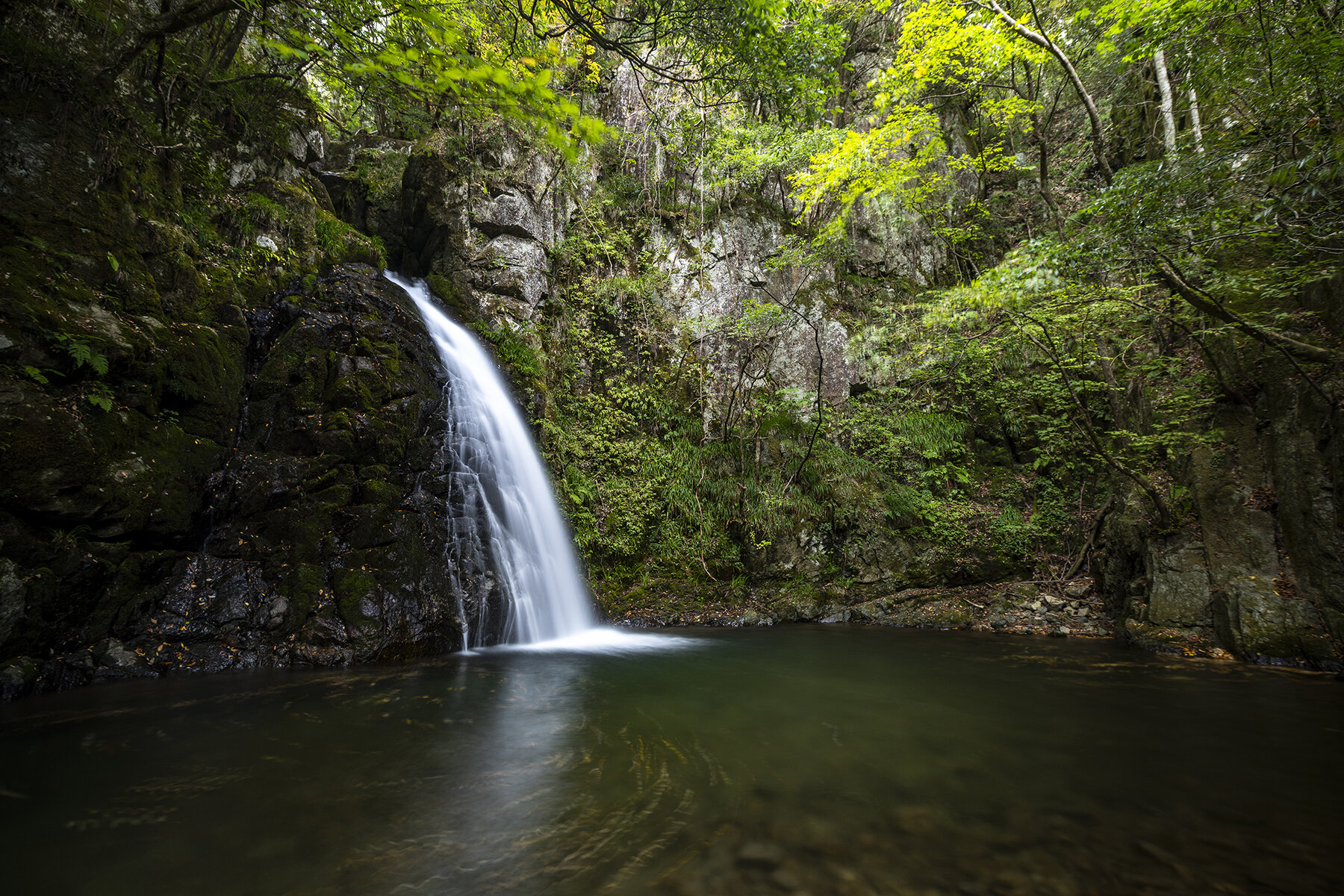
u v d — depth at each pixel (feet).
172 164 22.77
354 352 24.04
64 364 16.65
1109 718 14.67
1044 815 9.07
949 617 32.14
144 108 21.97
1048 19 37.04
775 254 44.57
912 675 19.62
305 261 27.81
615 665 20.86
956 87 49.93
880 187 39.60
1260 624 21.62
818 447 39.78
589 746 12.21
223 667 17.87
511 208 35.24
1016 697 16.69
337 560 20.81
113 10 20.93
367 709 14.52
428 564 22.70
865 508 37.09
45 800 9.27
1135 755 11.91
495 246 34.68
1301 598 21.42
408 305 29.48
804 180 38.78
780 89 24.45
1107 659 22.61
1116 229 19.72
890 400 42.63
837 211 46.01
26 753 11.19
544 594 27.91
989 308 24.63
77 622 16.33
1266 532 23.18
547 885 7.11
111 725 12.87
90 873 7.29
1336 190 17.42
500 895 6.87
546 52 18.90
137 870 7.37
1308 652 20.26
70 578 16.01
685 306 41.65
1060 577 33.73
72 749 11.45
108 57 20.35
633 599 33.12
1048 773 10.89
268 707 14.42
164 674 17.07
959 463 40.19
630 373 38.91
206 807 9.14
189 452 19.62
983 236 48.65
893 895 6.86
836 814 9.10
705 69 24.02
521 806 9.34
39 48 18.44
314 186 32.19
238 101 26.84
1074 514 35.78
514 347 32.86
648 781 10.40
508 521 27.63
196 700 14.83
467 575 24.02
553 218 37.83
